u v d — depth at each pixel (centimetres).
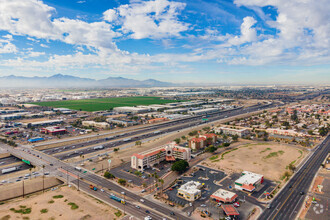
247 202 16100
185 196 16788
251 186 17775
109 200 16425
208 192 17662
